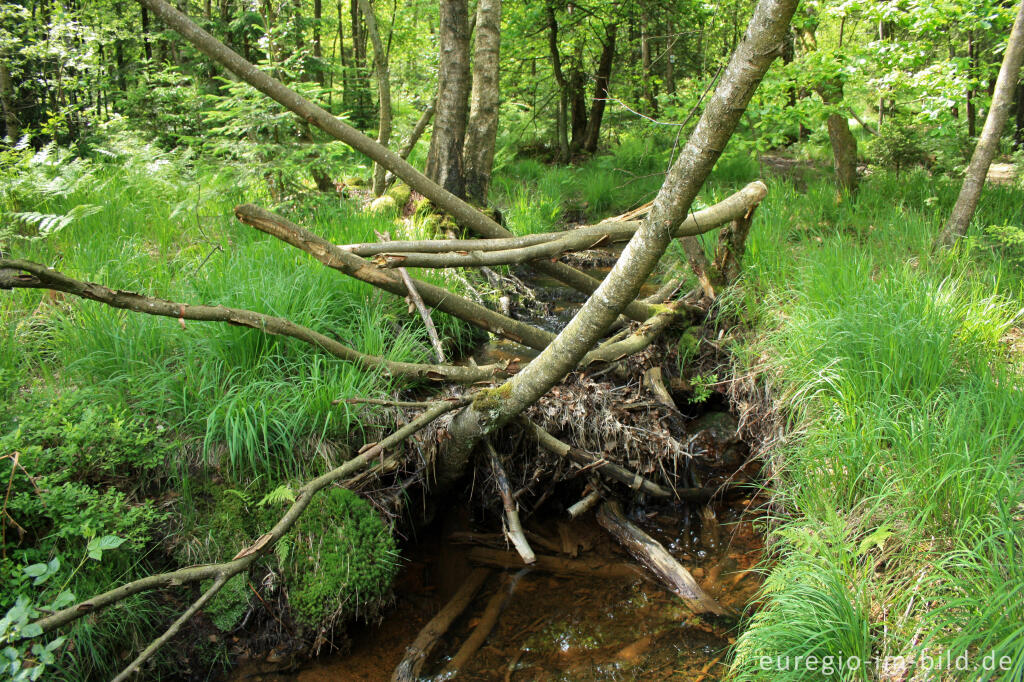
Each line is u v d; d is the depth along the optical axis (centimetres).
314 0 1459
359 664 315
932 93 644
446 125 709
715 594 348
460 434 355
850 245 566
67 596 241
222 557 324
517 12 1331
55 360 389
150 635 303
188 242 570
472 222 455
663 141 1313
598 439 405
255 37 1012
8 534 288
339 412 368
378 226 627
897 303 418
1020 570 232
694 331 520
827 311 444
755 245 563
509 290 670
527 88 1577
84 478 318
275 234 345
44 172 612
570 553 384
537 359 327
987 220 621
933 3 605
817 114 684
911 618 254
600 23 1449
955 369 375
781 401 409
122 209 607
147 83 962
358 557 327
